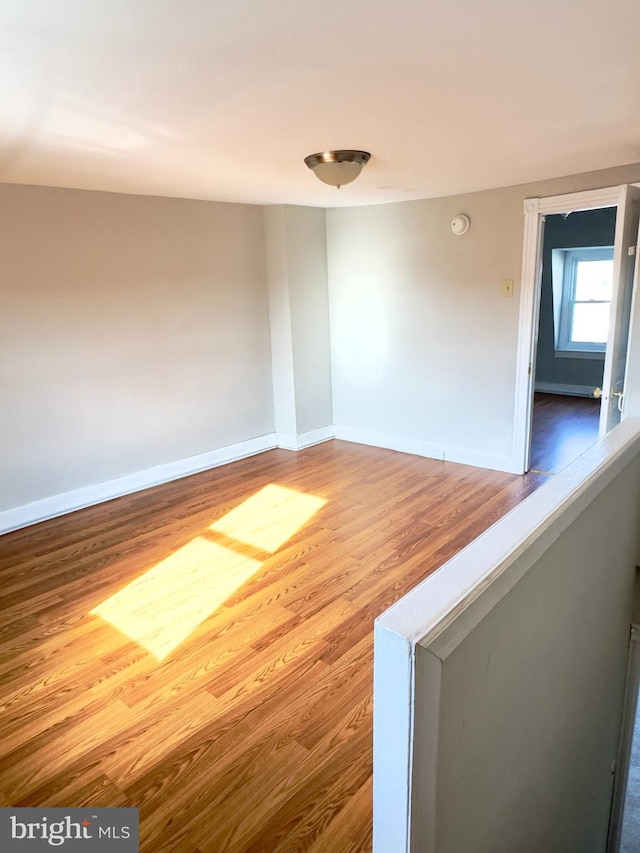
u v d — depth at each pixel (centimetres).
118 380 400
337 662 228
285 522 360
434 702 91
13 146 246
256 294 484
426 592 97
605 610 201
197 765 180
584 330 759
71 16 128
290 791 171
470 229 413
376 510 373
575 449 502
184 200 419
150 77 167
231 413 482
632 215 304
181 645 241
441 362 455
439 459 473
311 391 519
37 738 192
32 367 354
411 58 159
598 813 240
